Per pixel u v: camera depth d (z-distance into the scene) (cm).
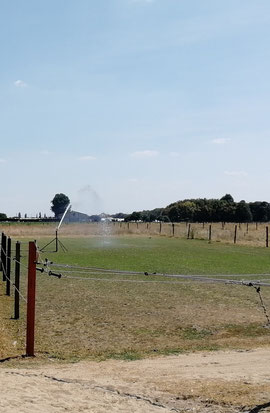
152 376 879
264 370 909
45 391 780
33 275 1051
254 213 11462
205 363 975
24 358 1016
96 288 1870
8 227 5691
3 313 1432
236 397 749
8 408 692
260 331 1272
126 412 700
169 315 1440
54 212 11612
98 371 916
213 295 1752
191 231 5584
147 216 10794
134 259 2861
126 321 1362
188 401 743
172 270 2361
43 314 1427
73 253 3250
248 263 2703
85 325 1310
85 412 696
